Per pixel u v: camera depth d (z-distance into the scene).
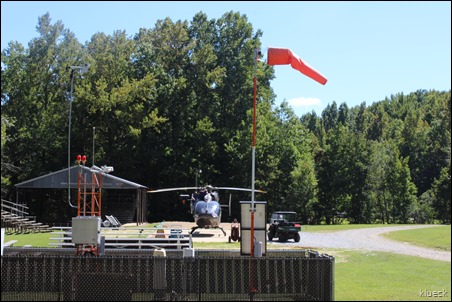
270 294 12.56
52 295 12.10
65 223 48.12
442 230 37.56
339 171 73.94
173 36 64.62
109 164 58.25
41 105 57.59
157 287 12.10
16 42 58.59
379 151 77.88
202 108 64.44
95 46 63.31
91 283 11.95
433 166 83.81
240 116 65.81
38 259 12.20
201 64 63.38
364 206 73.62
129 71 61.59
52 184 42.56
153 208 61.53
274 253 14.52
